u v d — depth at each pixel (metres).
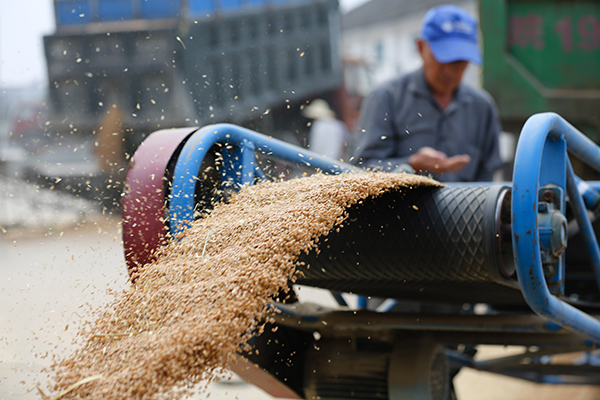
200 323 1.09
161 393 1.00
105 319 1.26
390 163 3.00
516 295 1.90
